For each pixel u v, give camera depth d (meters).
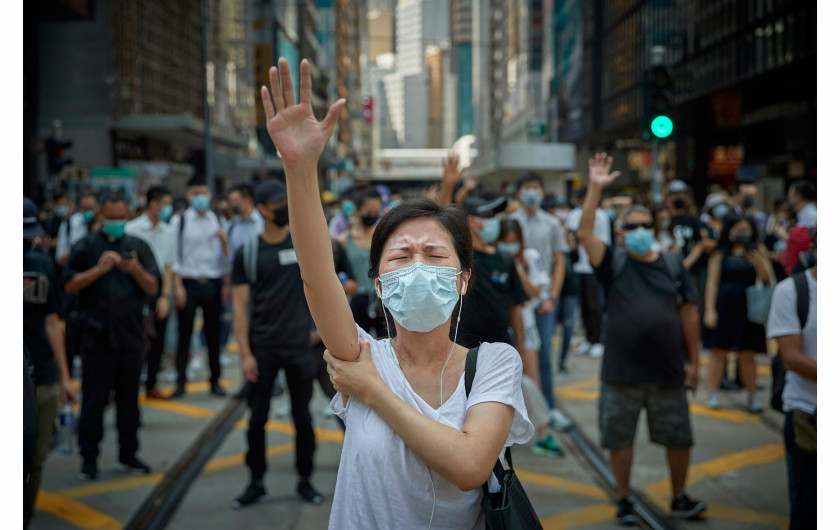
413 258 1.87
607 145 46.81
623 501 4.64
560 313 9.80
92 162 28.17
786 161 23.09
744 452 6.07
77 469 5.66
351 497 1.80
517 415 1.91
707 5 28.97
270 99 1.71
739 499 5.04
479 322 4.39
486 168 45.69
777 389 3.73
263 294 4.92
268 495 5.13
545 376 6.64
